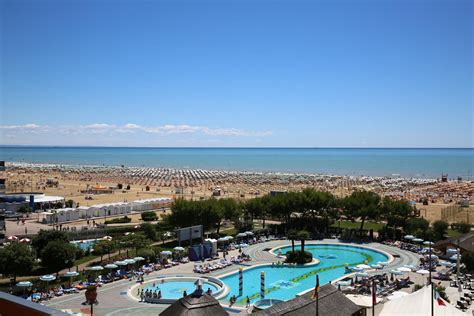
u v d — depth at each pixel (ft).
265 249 365.20
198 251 329.93
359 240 394.52
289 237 330.95
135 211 566.36
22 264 253.85
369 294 240.12
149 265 303.68
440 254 332.19
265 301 218.59
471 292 241.76
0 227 327.67
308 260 324.19
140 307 225.56
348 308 176.96
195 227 377.50
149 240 357.82
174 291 256.73
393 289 251.39
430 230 380.58
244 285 272.31
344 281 265.54
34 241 308.19
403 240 388.16
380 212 407.23
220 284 266.36
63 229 411.95
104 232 402.11
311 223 433.89
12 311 93.66
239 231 424.05
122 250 342.03
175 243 373.20
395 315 182.70
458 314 181.78
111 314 214.28
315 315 166.30
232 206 419.74
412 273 288.30
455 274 281.74
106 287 260.62
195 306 146.92
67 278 270.26
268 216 463.01
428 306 186.70
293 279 285.23
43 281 259.60
